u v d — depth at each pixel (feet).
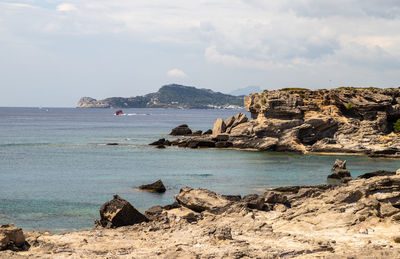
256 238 119.65
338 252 103.55
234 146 442.09
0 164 313.32
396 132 424.46
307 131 428.56
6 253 103.09
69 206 190.80
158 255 101.30
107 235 130.21
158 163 328.90
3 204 192.95
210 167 312.09
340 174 267.80
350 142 413.18
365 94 445.37
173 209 170.40
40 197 207.62
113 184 242.37
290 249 104.73
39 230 154.92
